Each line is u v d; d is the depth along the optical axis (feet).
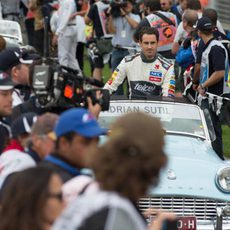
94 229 32.22
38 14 156.76
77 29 149.79
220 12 151.53
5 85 55.72
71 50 151.23
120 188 33.63
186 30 110.52
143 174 33.86
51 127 46.24
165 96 82.28
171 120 80.33
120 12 131.85
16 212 34.96
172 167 70.69
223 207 69.26
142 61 83.41
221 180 69.77
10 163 46.96
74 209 33.09
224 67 93.66
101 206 32.60
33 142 46.52
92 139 39.99
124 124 34.73
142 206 68.74
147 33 83.15
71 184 39.29
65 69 57.16
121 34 132.57
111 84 84.53
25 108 57.57
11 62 62.80
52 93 55.67
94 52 138.62
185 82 102.78
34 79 55.77
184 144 76.89
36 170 35.60
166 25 119.96
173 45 117.91
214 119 90.17
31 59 62.85
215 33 107.96
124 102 80.59
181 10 129.39
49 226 35.24
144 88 83.61
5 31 115.03
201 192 69.05
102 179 33.78
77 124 39.75
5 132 55.36
